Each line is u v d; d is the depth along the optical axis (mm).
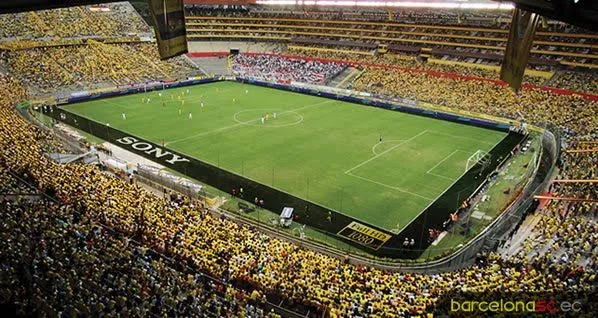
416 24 87688
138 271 18828
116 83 74312
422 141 50125
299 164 42250
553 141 46219
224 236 24719
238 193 35719
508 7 69500
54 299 15516
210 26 103250
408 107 65562
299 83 78938
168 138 49156
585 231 24047
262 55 98062
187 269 20844
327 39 97062
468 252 26125
